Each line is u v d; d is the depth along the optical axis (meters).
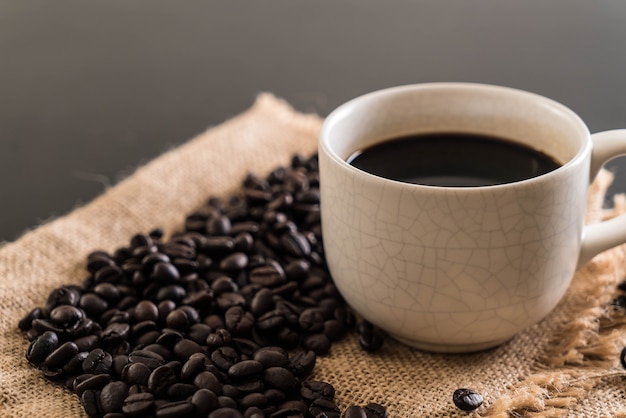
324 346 0.38
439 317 0.36
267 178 0.49
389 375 0.37
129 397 0.35
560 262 0.36
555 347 0.39
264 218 0.44
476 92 0.40
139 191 0.49
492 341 0.37
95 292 0.40
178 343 0.37
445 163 0.39
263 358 0.36
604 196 0.50
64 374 0.37
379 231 0.35
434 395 0.36
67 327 0.38
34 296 0.42
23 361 0.39
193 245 0.43
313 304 0.40
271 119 0.55
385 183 0.34
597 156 0.36
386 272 0.35
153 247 0.43
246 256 0.42
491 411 0.35
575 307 0.41
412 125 0.41
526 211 0.34
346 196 0.35
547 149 0.39
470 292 0.35
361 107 0.40
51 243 0.45
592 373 0.38
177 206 0.48
